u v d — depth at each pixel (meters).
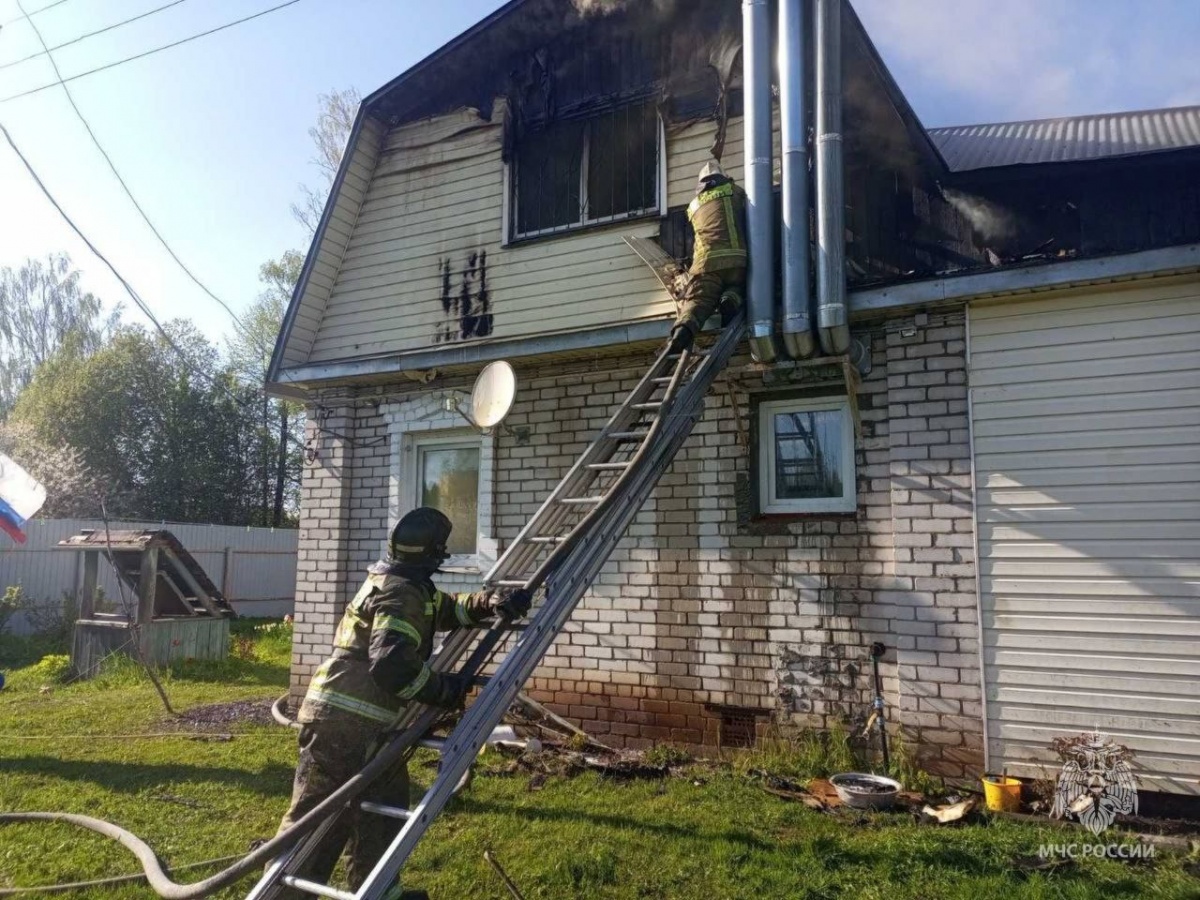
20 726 7.29
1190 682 4.67
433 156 8.00
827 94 5.42
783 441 6.23
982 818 4.64
